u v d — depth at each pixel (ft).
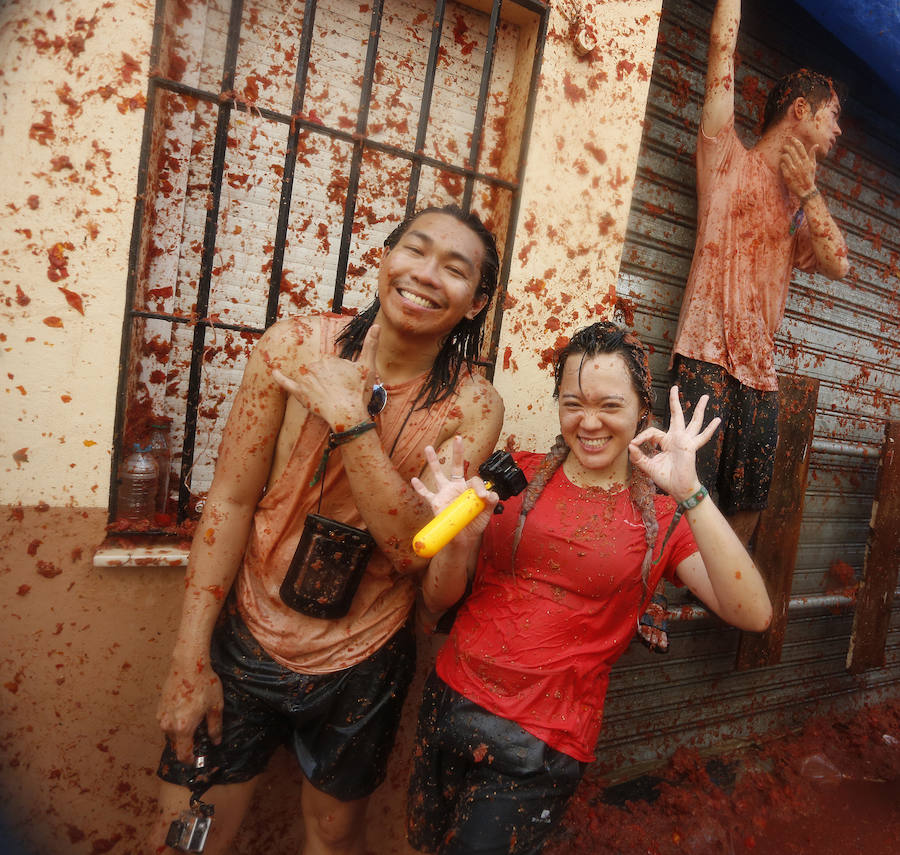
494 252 4.84
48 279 4.93
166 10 5.52
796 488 9.07
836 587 11.74
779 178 7.73
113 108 4.98
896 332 12.39
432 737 4.72
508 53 7.06
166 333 6.15
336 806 4.99
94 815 5.54
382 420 4.71
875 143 11.18
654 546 4.64
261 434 4.58
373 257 6.95
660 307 9.06
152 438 6.04
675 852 7.91
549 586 4.68
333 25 6.50
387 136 6.84
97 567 5.28
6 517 5.03
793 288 10.46
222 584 4.65
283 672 4.63
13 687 5.20
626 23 6.89
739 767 9.93
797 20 9.74
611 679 9.14
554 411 7.04
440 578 4.64
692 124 8.87
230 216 6.31
